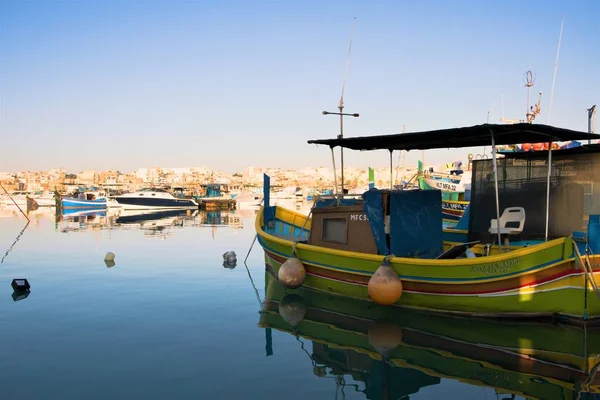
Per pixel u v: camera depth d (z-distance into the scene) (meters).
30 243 24.69
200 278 15.14
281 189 129.88
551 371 7.45
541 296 9.10
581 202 11.09
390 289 10.16
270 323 10.11
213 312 11.01
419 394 6.73
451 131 9.94
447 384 7.06
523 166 12.03
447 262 9.80
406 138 11.13
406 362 7.90
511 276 9.20
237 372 7.46
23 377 7.20
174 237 28.00
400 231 11.41
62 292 13.07
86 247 23.02
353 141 11.80
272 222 16.98
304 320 10.36
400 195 11.55
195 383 7.00
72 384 6.95
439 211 12.22
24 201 83.88
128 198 64.81
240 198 85.62
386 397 6.61
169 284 14.16
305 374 7.39
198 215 53.91
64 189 129.88
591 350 8.23
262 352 8.35
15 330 9.56
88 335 9.26
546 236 10.45
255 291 13.23
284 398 6.55
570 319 9.11
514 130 9.64
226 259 18.19
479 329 9.48
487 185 12.66
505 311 9.55
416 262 10.16
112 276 15.47
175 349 8.47
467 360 7.96
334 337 9.20
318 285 12.60
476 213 12.84
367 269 11.09
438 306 10.31
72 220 43.94
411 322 10.06
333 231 12.66
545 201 11.63
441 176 34.81
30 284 14.19
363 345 8.75
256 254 20.64
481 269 9.50
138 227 35.47
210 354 8.23
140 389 6.78
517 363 7.79
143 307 11.42
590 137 10.34
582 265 8.59
